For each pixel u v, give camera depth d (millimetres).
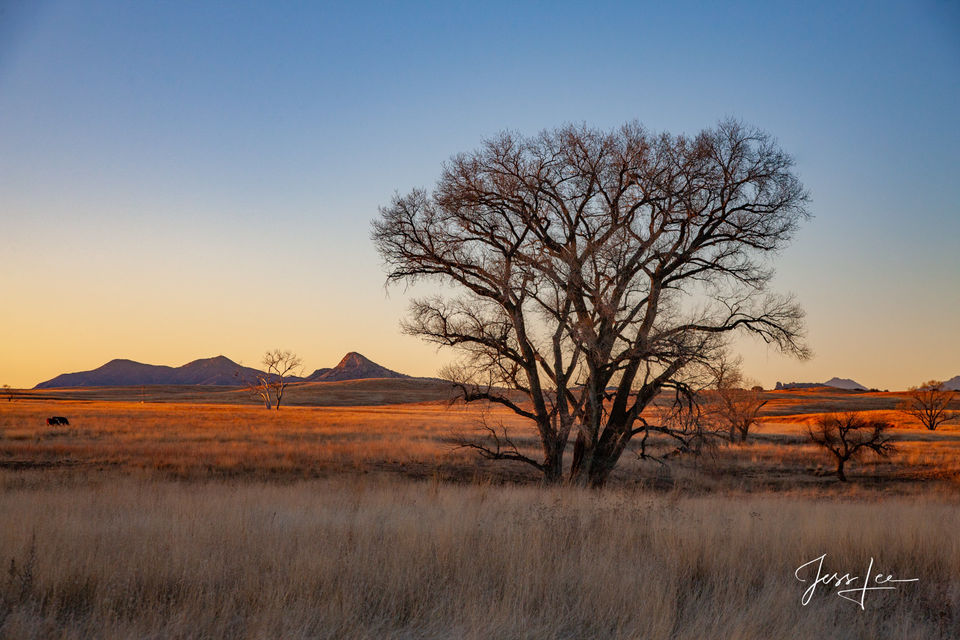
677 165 20703
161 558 7500
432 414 84812
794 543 9352
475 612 6117
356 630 5789
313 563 7316
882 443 35812
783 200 20703
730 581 7273
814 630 6195
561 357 22141
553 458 22234
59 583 6648
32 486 17859
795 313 20984
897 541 9523
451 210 21281
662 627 5926
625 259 20812
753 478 32125
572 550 8539
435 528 9539
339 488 19859
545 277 20375
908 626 6410
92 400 142375
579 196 21516
